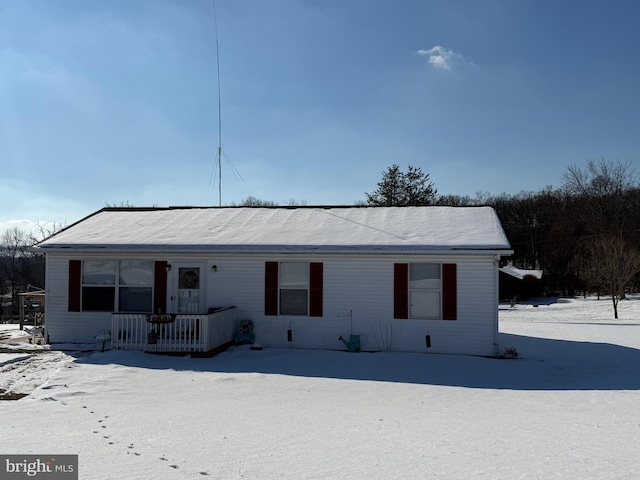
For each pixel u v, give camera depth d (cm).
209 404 848
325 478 509
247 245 1427
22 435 654
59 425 708
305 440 646
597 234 4688
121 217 1786
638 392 986
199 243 1450
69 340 1484
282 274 1455
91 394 909
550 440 650
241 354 1310
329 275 1427
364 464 553
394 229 1509
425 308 1388
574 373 1182
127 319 1324
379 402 882
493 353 1346
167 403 852
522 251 6544
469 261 1364
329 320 1421
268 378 1064
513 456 581
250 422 736
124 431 680
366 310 1408
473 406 860
